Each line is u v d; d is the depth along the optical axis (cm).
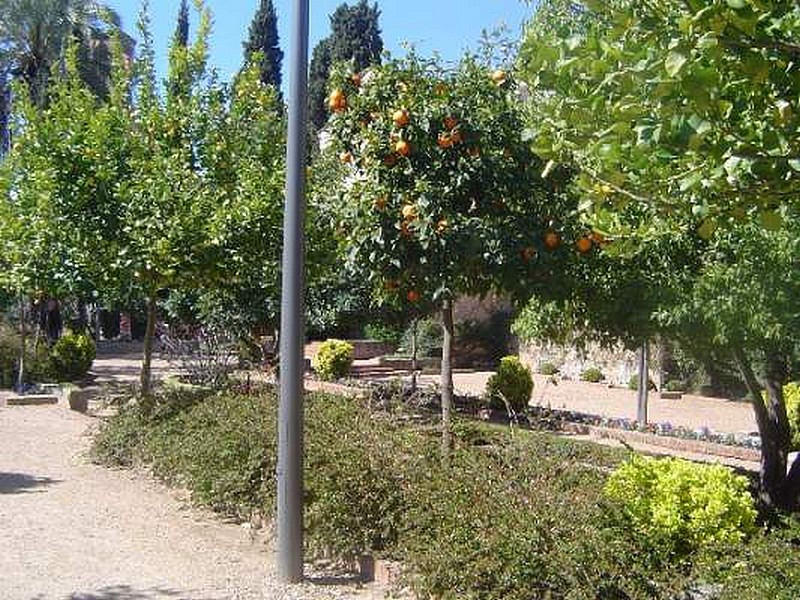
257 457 683
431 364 2561
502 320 2644
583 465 540
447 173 653
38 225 1029
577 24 548
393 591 524
